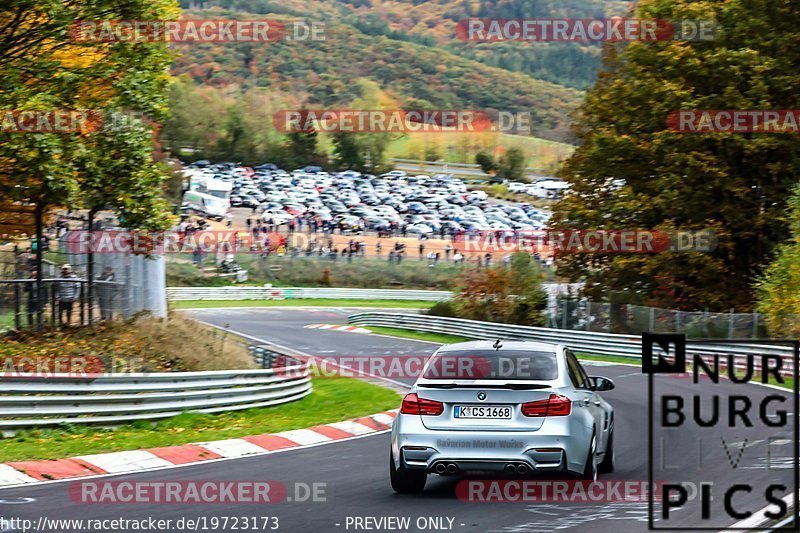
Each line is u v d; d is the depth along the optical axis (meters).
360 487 25.69
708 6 98.00
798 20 99.19
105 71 53.75
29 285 54.47
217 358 55.28
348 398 57.12
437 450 23.16
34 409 36.62
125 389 40.03
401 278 199.38
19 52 52.91
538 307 104.75
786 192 97.00
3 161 51.41
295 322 136.25
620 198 99.06
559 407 23.22
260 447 36.19
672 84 95.50
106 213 69.31
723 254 100.69
